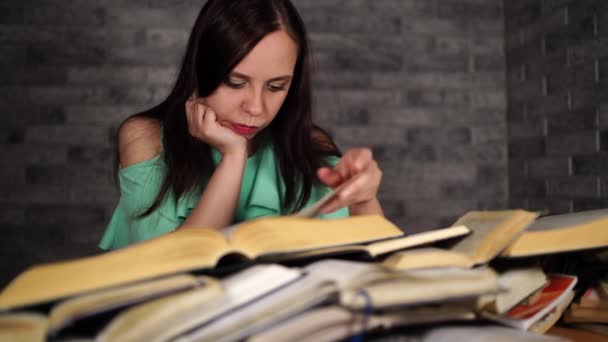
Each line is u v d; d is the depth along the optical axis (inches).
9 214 86.0
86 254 87.0
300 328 13.7
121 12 88.7
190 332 13.5
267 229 17.5
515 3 92.9
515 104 93.7
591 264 22.9
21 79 86.4
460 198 96.4
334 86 94.0
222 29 34.4
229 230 19.2
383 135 95.0
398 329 17.0
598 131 70.6
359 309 14.1
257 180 45.2
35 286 13.7
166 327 13.4
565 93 78.2
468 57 97.0
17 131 86.3
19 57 86.4
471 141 96.7
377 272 14.6
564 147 78.5
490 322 18.4
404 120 95.4
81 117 87.4
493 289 16.2
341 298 14.0
